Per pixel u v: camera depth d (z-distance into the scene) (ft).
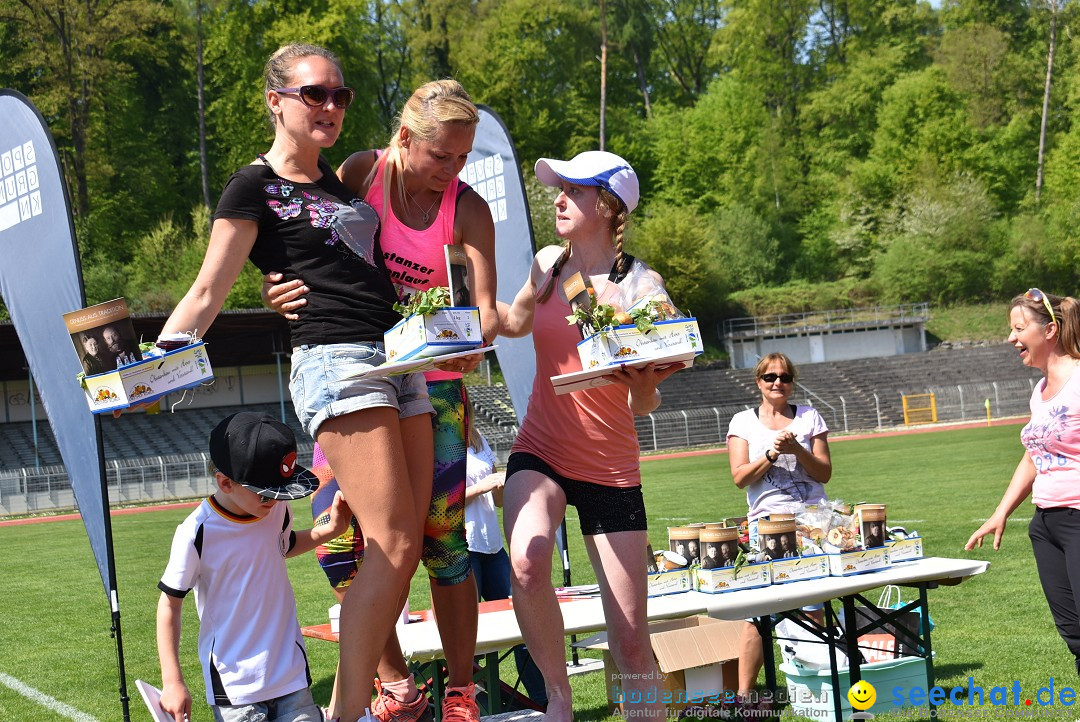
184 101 208.95
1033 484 15.24
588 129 230.07
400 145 10.89
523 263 23.03
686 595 14.74
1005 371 164.35
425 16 219.20
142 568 45.37
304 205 10.28
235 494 11.28
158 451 116.26
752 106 241.35
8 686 23.22
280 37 175.22
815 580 15.20
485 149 23.76
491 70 217.36
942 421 142.72
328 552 14.52
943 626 23.15
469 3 223.30
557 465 11.55
